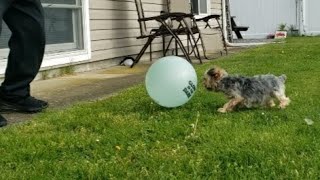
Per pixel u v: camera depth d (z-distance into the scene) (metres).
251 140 2.02
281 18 11.62
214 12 9.50
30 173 1.72
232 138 2.07
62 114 2.66
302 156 1.82
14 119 2.65
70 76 4.69
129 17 5.99
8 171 1.76
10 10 2.58
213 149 1.92
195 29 5.85
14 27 2.62
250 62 5.13
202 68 4.69
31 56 2.68
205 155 1.86
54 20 4.64
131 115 2.60
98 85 4.02
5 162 1.87
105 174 1.68
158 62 2.66
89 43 5.15
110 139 2.11
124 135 2.18
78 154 1.95
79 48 5.05
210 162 1.78
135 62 5.50
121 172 1.71
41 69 4.42
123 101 3.01
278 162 1.75
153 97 2.64
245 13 11.66
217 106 2.77
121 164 1.79
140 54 5.53
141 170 1.72
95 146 2.03
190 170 1.71
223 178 1.64
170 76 2.60
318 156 1.81
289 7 11.55
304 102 2.81
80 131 2.30
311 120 2.32
